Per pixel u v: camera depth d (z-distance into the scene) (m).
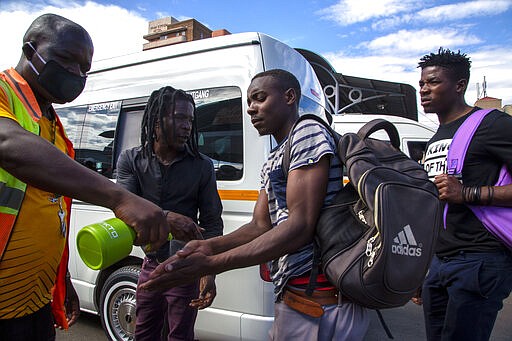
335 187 1.51
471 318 2.12
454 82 2.30
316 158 1.46
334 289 1.53
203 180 2.44
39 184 1.10
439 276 2.25
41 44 1.42
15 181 1.31
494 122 2.07
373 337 3.97
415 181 1.39
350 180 1.41
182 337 2.34
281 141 1.75
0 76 1.41
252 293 2.80
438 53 2.34
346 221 1.42
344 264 1.34
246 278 2.83
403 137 6.06
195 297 2.36
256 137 2.90
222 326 2.89
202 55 3.25
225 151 3.05
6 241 1.31
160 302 2.38
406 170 1.48
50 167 1.08
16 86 1.39
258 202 1.89
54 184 1.09
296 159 1.49
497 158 2.07
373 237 1.30
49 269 1.51
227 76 3.07
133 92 3.57
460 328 2.15
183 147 2.38
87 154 3.84
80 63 1.49
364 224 1.38
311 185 1.46
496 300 2.10
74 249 3.76
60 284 1.77
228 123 3.04
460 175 2.15
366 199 1.30
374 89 8.08
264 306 2.76
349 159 1.44
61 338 3.79
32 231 1.39
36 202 1.40
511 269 2.08
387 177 1.35
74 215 3.74
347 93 8.31
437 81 2.32
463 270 2.11
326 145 1.48
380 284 1.26
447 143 2.29
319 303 1.52
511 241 1.99
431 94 2.35
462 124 2.20
